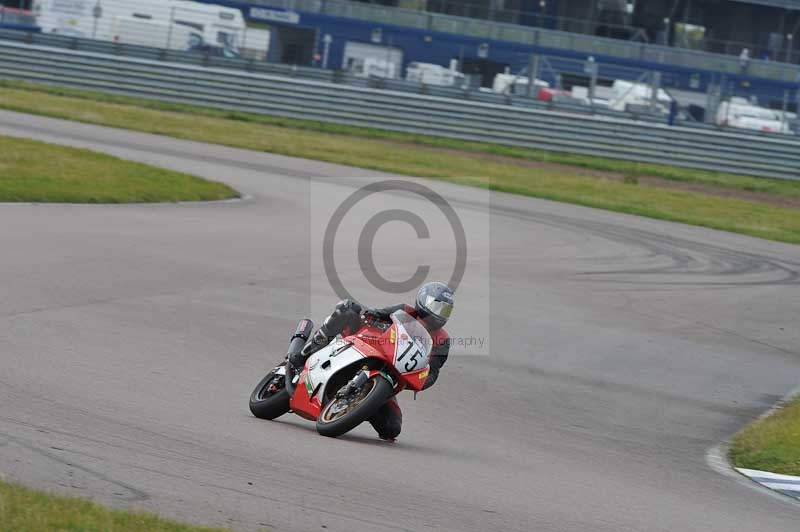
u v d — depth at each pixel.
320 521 19.38
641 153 146.38
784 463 31.98
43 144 89.44
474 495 23.25
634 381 42.97
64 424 23.72
